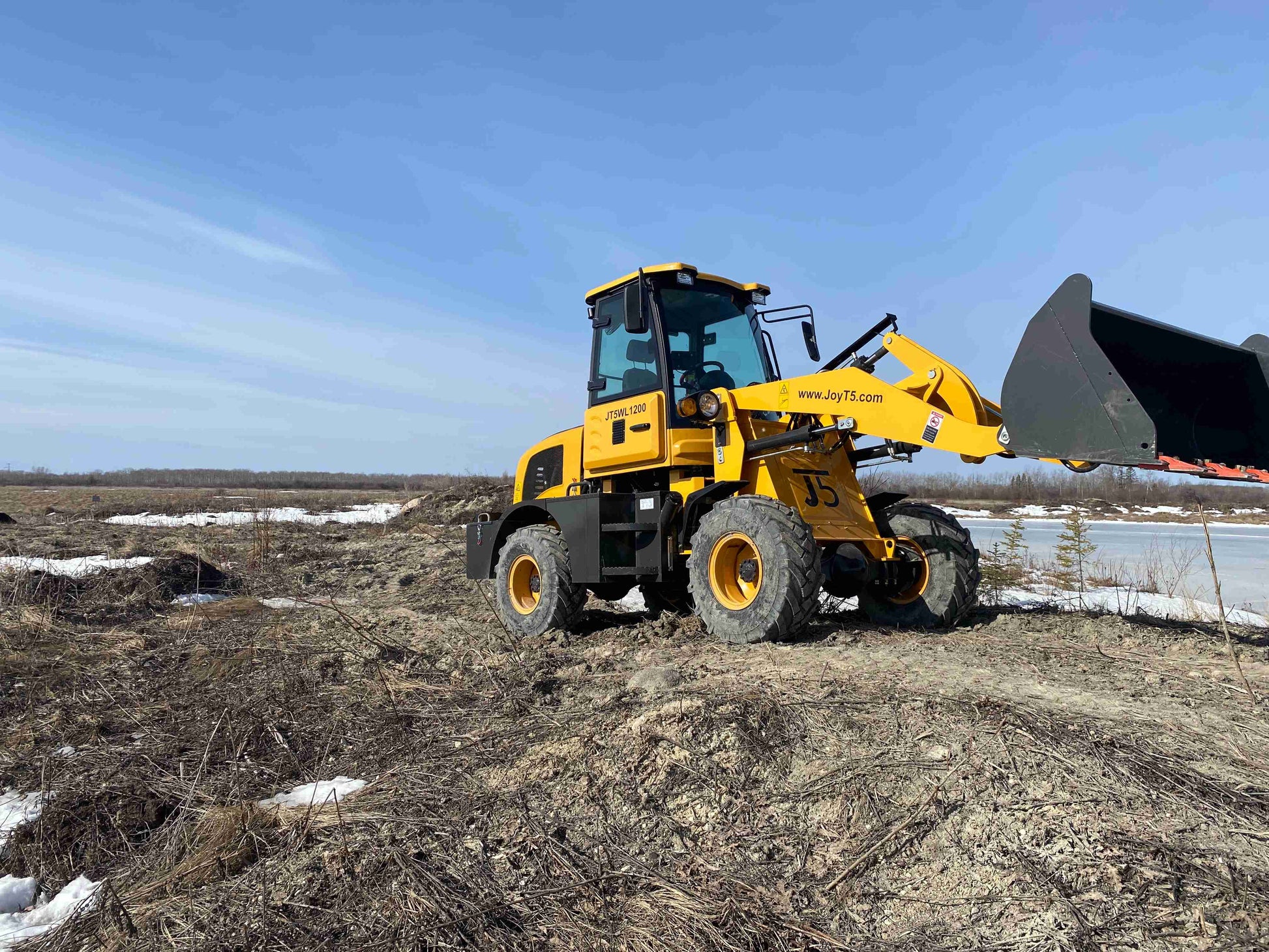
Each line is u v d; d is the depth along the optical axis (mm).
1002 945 2039
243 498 29828
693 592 5430
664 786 2963
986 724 3145
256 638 6219
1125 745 2932
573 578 6215
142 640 6273
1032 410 4199
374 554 12859
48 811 3301
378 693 4672
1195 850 2293
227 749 3930
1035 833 2439
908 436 4895
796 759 3061
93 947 2414
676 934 2195
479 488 19484
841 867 2424
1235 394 4457
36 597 7402
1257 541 15898
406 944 2246
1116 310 4227
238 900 2578
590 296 6750
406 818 2979
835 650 4672
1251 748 2975
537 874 2545
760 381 6402
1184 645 4883
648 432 5941
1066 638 5195
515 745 3588
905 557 5812
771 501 5117
